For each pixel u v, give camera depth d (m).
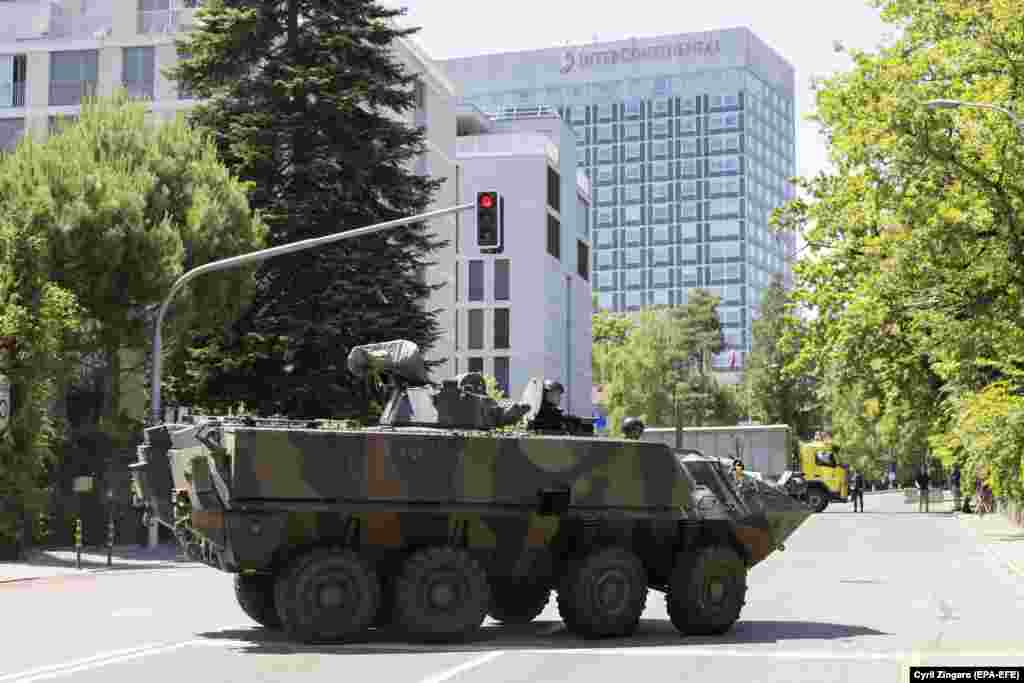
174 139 39.38
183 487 16.17
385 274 40.09
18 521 33.19
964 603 21.31
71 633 16.83
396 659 14.05
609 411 98.12
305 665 13.53
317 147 40.56
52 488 38.06
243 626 17.75
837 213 45.84
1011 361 35.09
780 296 121.06
